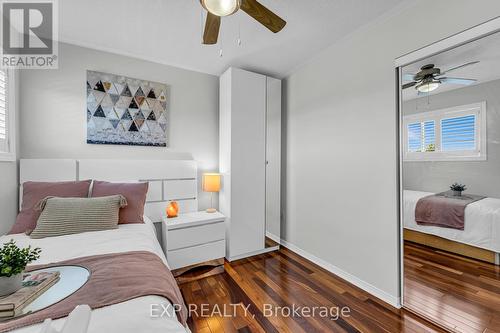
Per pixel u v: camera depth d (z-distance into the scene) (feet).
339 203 7.64
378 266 6.40
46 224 5.16
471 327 4.95
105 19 6.28
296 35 7.12
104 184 6.64
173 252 7.40
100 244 4.64
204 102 9.81
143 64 8.57
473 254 5.05
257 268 8.16
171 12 6.01
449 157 5.31
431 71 5.43
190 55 8.34
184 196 8.93
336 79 7.73
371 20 6.39
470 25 4.65
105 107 7.82
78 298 2.72
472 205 5.01
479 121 4.82
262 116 9.69
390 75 6.09
